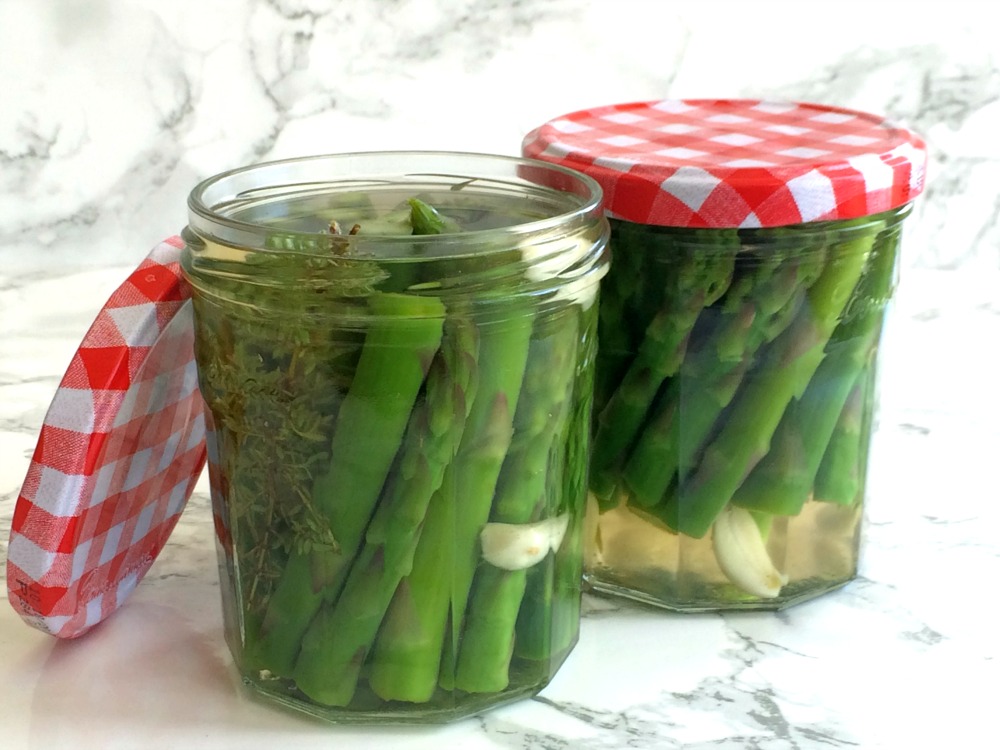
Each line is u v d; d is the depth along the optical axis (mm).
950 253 597
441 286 294
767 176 324
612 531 363
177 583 380
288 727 327
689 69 549
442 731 325
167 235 570
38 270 571
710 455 345
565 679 340
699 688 337
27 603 334
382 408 299
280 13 529
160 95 541
